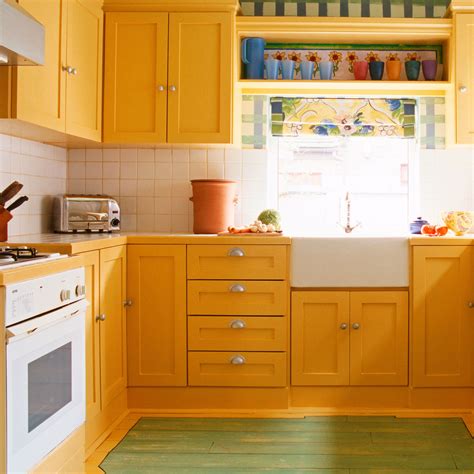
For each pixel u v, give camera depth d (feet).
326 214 13.23
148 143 11.78
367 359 10.99
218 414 10.82
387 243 10.89
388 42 12.80
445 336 10.96
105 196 12.23
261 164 12.93
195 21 11.60
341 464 8.64
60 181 12.73
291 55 12.93
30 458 6.49
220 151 12.96
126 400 11.00
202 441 9.55
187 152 13.01
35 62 7.73
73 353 7.68
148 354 11.01
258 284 10.84
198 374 10.96
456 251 10.86
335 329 10.98
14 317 6.21
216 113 11.62
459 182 12.88
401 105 12.96
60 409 7.30
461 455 8.94
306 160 13.25
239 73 12.38
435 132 12.92
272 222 11.97
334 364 11.02
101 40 11.55
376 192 13.23
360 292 10.93
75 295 7.75
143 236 10.91
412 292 10.91
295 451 9.13
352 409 10.98
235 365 10.96
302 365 10.99
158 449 9.23
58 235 11.21
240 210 12.98
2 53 7.49
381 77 12.33
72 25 10.11
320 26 11.94
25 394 6.38
